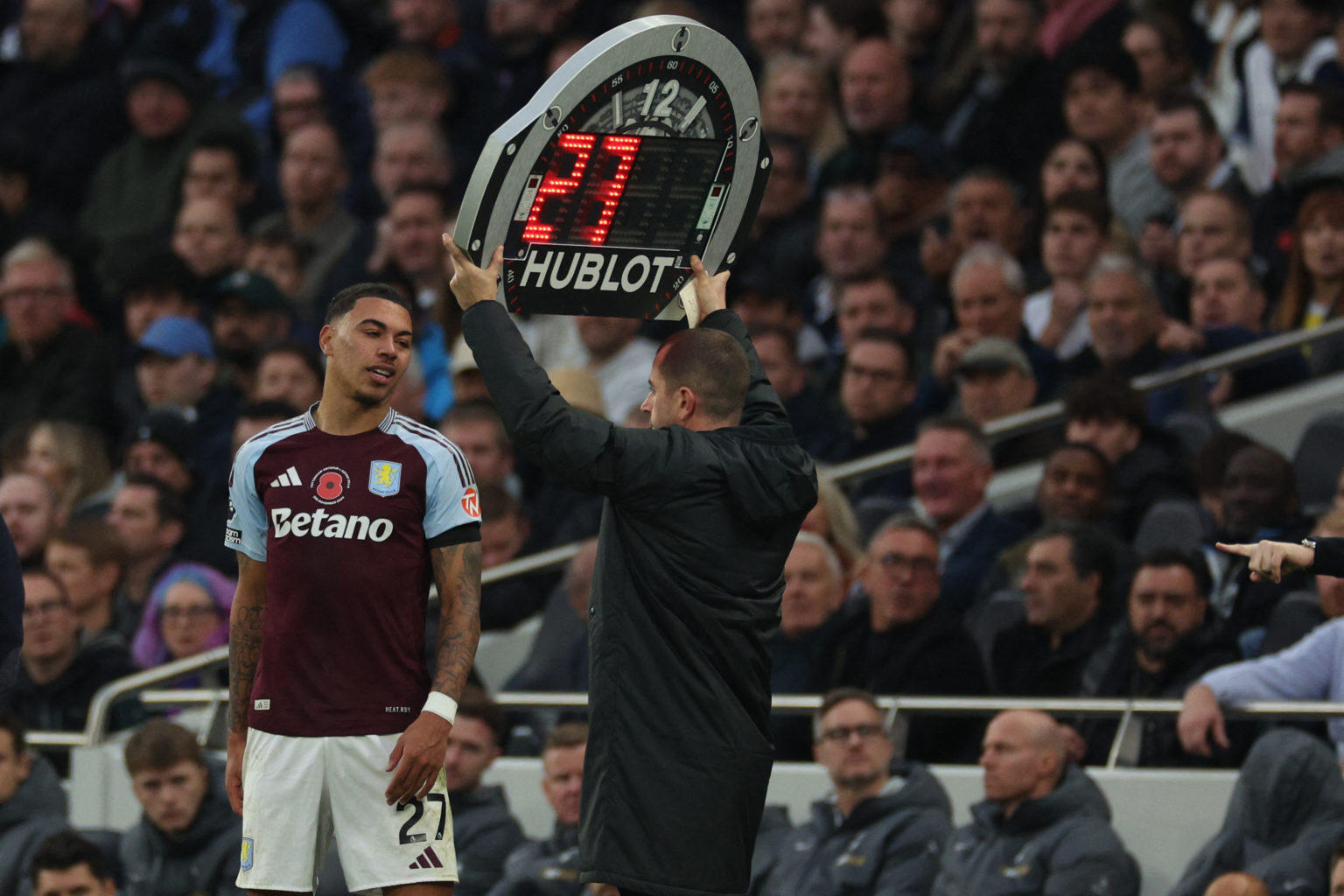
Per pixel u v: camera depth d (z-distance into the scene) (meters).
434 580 17.91
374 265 44.69
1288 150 36.91
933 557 28.30
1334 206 34.53
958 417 31.91
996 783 24.89
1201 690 25.39
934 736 28.44
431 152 45.94
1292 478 29.14
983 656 29.30
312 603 17.05
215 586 33.50
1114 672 27.70
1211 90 43.84
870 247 39.78
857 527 32.12
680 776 16.61
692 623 16.66
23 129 52.75
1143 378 34.25
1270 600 28.00
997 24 42.19
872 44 42.97
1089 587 27.98
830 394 38.62
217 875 27.47
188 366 40.66
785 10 48.91
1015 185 42.25
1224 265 35.34
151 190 49.81
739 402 17.16
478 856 27.09
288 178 45.78
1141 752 27.06
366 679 17.08
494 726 27.86
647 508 16.53
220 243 46.09
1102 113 40.38
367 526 17.06
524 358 16.30
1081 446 30.56
